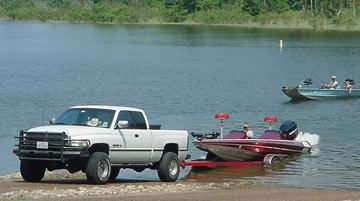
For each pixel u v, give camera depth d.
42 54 125.75
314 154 40.69
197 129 50.12
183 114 57.59
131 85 78.56
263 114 58.25
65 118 28.83
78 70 97.06
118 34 184.88
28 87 76.25
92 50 134.12
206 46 141.25
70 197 24.84
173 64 105.81
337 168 36.66
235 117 56.12
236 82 82.69
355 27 193.38
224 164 37.09
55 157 27.05
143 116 29.62
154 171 34.47
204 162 36.00
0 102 63.78
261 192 28.05
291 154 39.69
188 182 31.25
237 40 157.38
